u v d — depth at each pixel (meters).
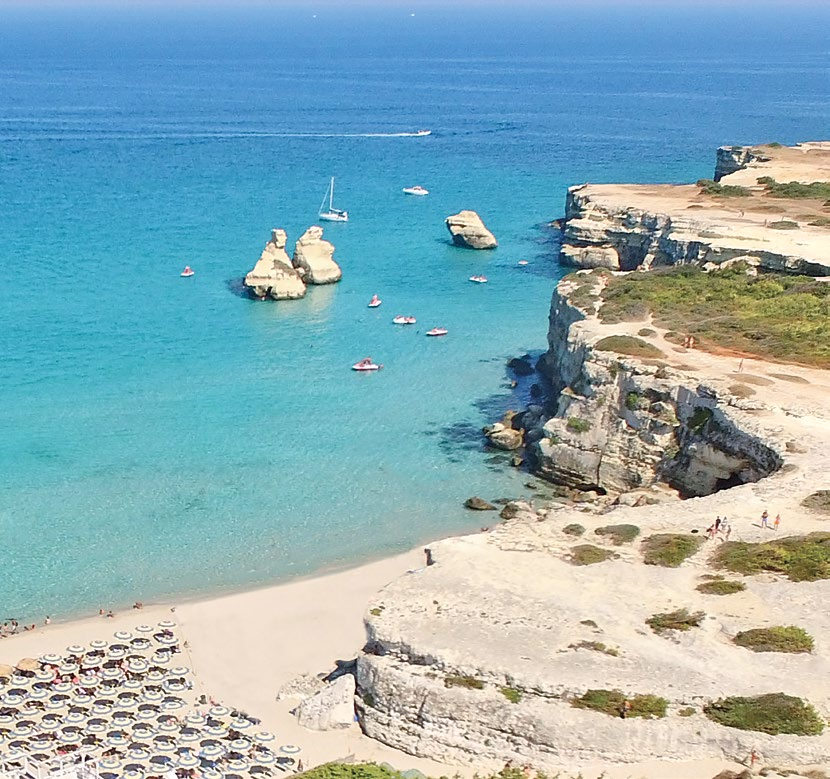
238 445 88.19
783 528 62.16
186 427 91.12
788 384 80.31
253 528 75.69
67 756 50.97
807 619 53.25
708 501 66.56
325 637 63.09
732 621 53.28
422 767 50.00
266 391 99.75
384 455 87.44
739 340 89.94
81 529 74.62
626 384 81.50
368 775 45.22
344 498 80.31
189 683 57.84
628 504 74.81
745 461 73.94
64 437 88.25
